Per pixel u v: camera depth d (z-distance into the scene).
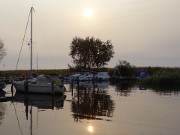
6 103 25.95
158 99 27.64
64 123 16.61
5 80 50.00
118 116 18.56
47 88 32.56
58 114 19.67
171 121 17.00
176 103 24.64
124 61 72.44
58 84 32.06
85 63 73.50
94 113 19.86
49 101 27.45
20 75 58.31
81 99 28.72
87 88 43.94
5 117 18.66
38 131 14.80
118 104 24.33
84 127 15.56
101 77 65.31
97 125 16.00
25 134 14.23
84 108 22.31
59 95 32.50
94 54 73.69
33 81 33.66
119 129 15.02
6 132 14.62
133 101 26.30
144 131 14.59
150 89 39.53
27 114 19.78
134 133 14.22
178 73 46.53
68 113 20.03
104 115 19.00
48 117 18.56
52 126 15.89
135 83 58.16
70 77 63.88
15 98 30.02
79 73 68.00
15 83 34.81
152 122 16.67
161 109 21.31
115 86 48.44
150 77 47.47
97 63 74.06
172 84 45.28
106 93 34.91
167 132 14.39
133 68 71.25
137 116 18.55
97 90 39.84
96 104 24.61
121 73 69.94
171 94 32.19
